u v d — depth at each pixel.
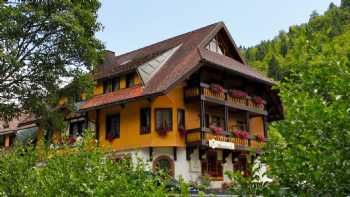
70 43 17.95
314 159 3.62
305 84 4.06
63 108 20.59
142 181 5.09
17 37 16.81
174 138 23.39
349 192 3.59
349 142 3.59
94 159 6.10
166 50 27.45
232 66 25.69
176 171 23.36
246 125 26.34
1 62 16.66
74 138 21.41
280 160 3.87
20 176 7.38
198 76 23.95
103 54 19.59
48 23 17.33
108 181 5.25
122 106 24.84
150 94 22.34
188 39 28.84
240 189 3.94
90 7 19.08
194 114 24.89
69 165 6.18
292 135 3.91
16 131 32.53
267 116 29.64
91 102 26.41
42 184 6.49
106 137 25.64
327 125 3.72
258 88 28.22
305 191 3.74
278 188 3.82
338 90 3.82
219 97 24.58
